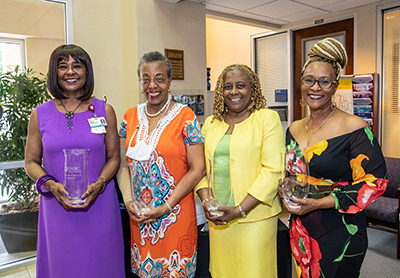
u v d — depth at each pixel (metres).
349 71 3.92
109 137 1.43
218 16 3.93
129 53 3.34
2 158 2.62
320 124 1.34
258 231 1.32
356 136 1.22
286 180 1.21
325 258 1.26
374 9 3.56
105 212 1.39
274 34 4.73
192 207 1.37
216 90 1.46
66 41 3.05
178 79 3.49
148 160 1.28
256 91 1.39
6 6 2.65
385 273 2.33
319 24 4.12
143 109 1.43
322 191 1.31
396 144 3.62
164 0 3.34
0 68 2.65
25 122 2.71
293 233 1.41
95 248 1.35
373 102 3.54
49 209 1.33
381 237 2.98
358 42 3.73
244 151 1.33
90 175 1.34
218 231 1.40
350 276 1.26
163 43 3.36
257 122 1.34
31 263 2.67
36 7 2.82
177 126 1.33
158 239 1.31
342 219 1.24
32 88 2.73
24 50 2.77
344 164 1.25
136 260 1.37
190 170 1.32
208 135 1.47
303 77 1.33
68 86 1.32
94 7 3.21
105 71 3.35
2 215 2.62
